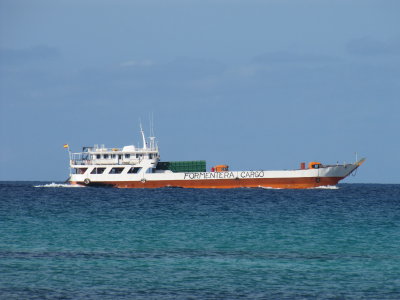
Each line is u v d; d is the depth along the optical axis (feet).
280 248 427.33
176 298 284.82
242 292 297.33
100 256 387.34
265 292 298.15
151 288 303.89
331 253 408.05
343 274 340.39
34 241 446.19
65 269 344.28
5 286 302.25
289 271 347.15
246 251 413.39
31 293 289.94
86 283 311.88
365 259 386.11
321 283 318.24
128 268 350.43
